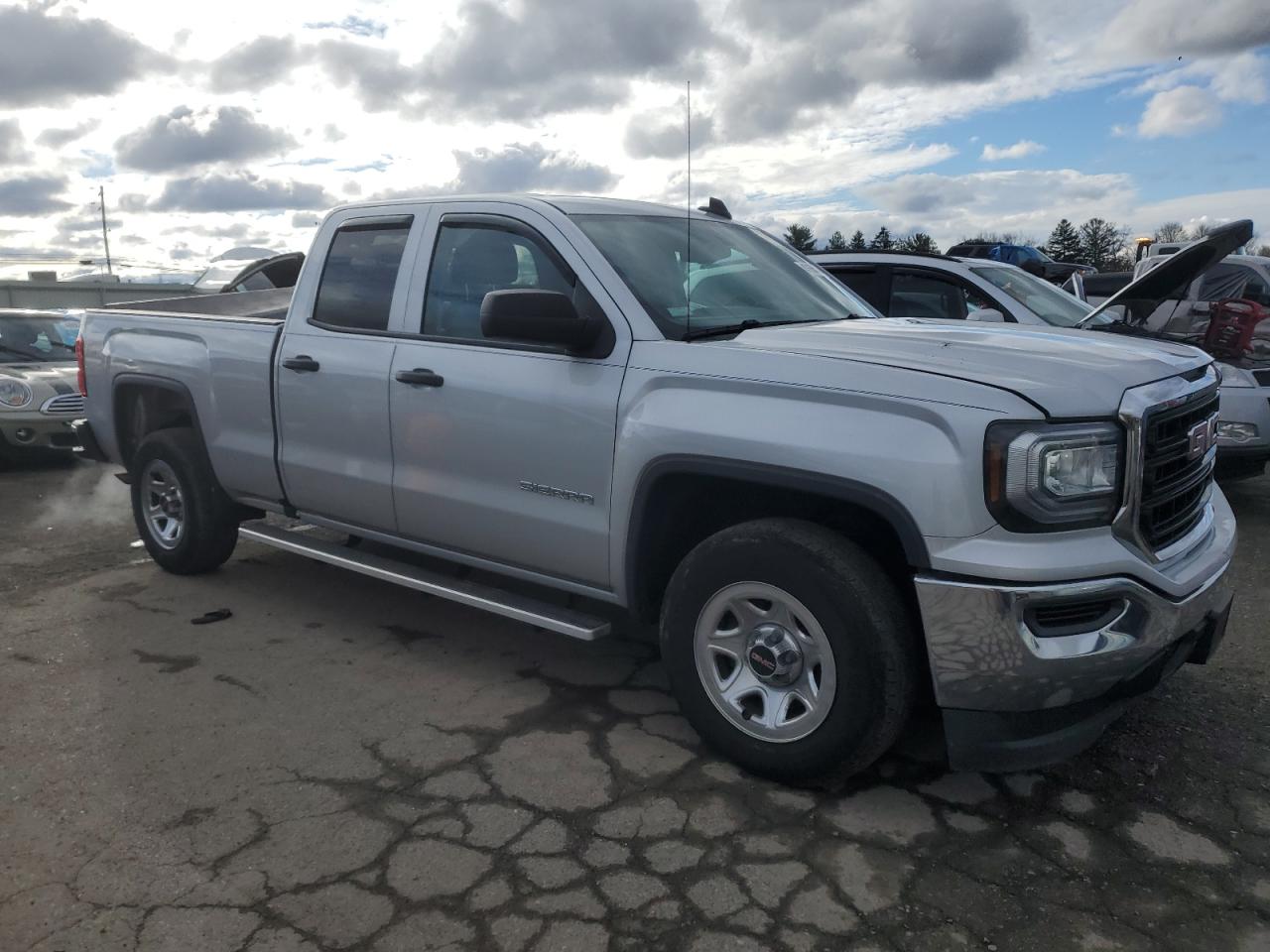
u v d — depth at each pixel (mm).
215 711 3789
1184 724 3668
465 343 3928
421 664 4258
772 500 3402
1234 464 7082
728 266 4113
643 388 3367
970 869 2783
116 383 5504
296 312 4602
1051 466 2729
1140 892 2689
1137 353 3264
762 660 3137
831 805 3102
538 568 3822
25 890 2686
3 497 7934
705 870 2771
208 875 2748
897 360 3029
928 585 2805
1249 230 5449
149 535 5559
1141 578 2865
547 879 2732
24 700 3885
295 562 5785
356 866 2789
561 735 3590
